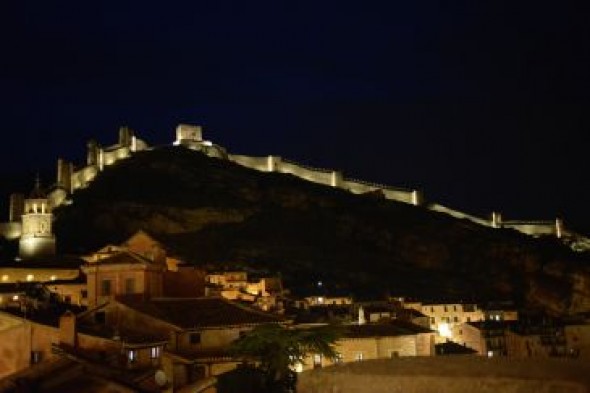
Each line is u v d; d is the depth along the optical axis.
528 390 16.27
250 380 33.78
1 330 61.12
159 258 100.94
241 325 68.62
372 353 78.62
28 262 142.25
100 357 60.38
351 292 173.75
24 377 53.91
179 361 62.59
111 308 69.56
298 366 42.19
